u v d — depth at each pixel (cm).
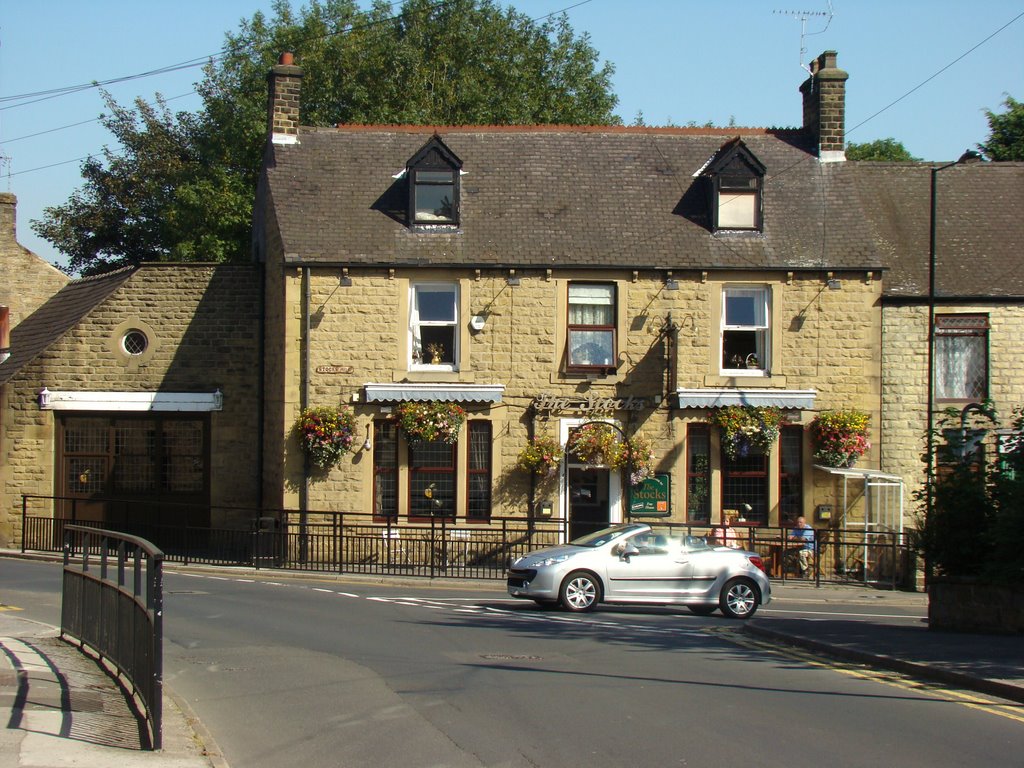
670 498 2795
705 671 1352
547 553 2072
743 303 2853
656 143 3048
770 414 2777
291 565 2650
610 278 2806
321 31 4753
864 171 3209
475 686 1236
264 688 1231
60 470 3019
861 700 1171
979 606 1728
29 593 2038
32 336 3291
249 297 3070
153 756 905
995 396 2888
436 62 4706
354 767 913
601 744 974
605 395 2797
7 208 3719
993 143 4500
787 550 2755
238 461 3039
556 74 5028
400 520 2770
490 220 2841
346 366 2758
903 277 2916
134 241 5041
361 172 2914
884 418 2867
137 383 3038
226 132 4650
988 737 1000
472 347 2780
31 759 872
